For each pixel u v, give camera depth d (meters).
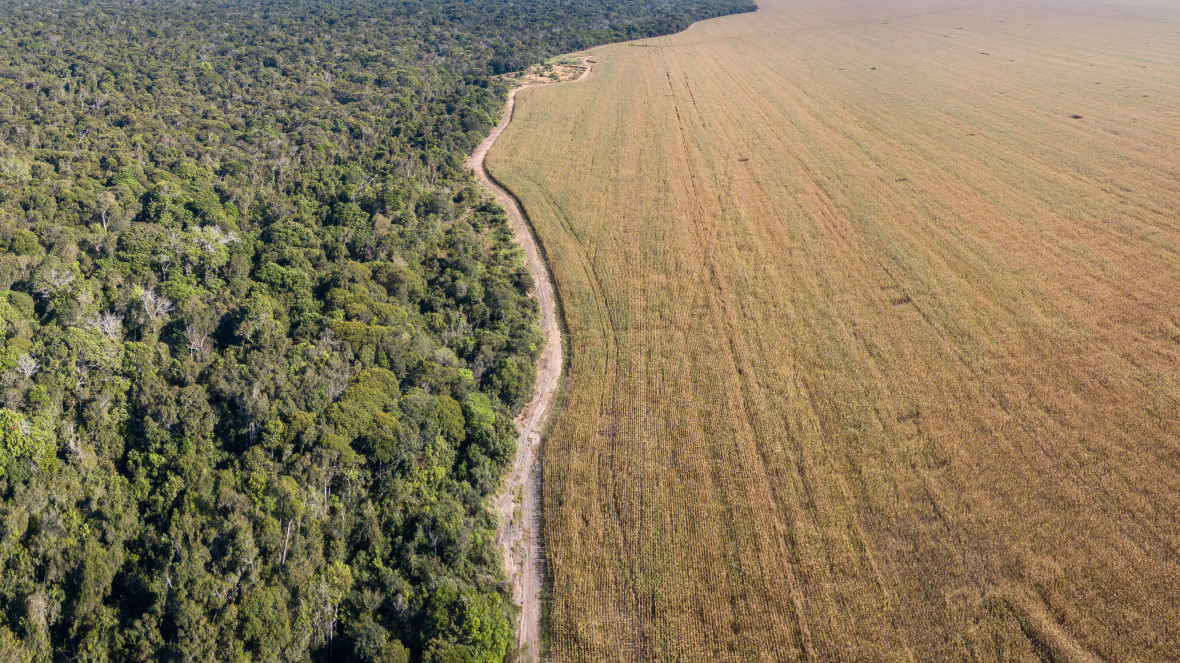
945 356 78.81
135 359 68.94
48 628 49.38
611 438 69.44
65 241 89.25
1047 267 95.62
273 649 48.38
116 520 54.94
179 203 102.88
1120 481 61.06
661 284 97.00
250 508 55.88
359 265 91.12
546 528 59.88
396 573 55.34
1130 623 49.38
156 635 48.53
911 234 107.12
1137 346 78.88
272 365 69.81
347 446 61.47
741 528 58.81
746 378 77.00
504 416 71.69
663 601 53.25
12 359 64.19
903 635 49.75
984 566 54.09
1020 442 65.94
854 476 63.19
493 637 49.91
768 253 104.12
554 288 97.88
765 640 50.16
